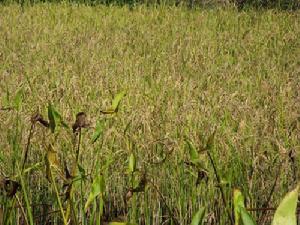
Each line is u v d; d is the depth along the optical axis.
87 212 3.37
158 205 3.60
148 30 11.38
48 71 7.46
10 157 3.59
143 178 2.23
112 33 11.06
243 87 6.70
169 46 9.82
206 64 8.25
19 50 9.45
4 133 3.96
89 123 2.09
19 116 4.31
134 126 4.33
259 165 3.82
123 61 8.26
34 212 3.50
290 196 1.24
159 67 7.93
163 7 13.68
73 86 5.87
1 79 6.86
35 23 11.87
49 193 3.54
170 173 3.77
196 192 3.54
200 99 5.66
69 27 11.59
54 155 2.07
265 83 6.61
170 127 4.29
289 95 5.96
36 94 5.48
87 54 8.73
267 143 4.09
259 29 11.49
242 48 9.82
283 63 8.58
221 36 10.73
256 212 3.53
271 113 4.93
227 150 3.79
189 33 11.03
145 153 3.92
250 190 3.45
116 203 3.68
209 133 4.21
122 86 6.28
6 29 11.24
